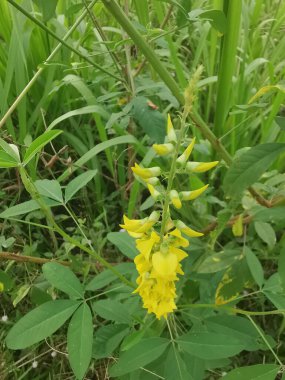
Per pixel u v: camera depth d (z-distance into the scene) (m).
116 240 0.29
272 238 0.31
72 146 0.43
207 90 0.49
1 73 0.43
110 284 0.34
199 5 0.44
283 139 0.42
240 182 0.26
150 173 0.20
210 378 0.32
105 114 0.36
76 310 0.24
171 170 0.20
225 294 0.29
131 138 0.35
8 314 0.35
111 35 0.50
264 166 0.25
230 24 0.33
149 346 0.23
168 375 0.23
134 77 0.36
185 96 0.18
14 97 0.44
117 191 0.40
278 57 0.52
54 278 0.24
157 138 0.29
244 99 0.46
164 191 0.21
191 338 0.23
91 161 0.42
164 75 0.26
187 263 0.31
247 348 0.25
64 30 0.42
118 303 0.26
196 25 0.43
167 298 0.22
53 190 0.27
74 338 0.22
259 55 0.53
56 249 0.36
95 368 0.33
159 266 0.20
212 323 0.27
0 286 0.28
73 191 0.27
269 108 0.43
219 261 0.29
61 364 0.32
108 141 0.34
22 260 0.30
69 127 0.45
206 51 0.47
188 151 0.20
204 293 0.30
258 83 0.49
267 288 0.27
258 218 0.29
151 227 0.22
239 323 0.26
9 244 0.32
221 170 0.41
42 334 0.23
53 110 0.44
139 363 0.23
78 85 0.38
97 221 0.39
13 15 0.38
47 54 0.44
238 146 0.44
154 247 0.21
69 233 0.40
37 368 0.33
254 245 0.37
